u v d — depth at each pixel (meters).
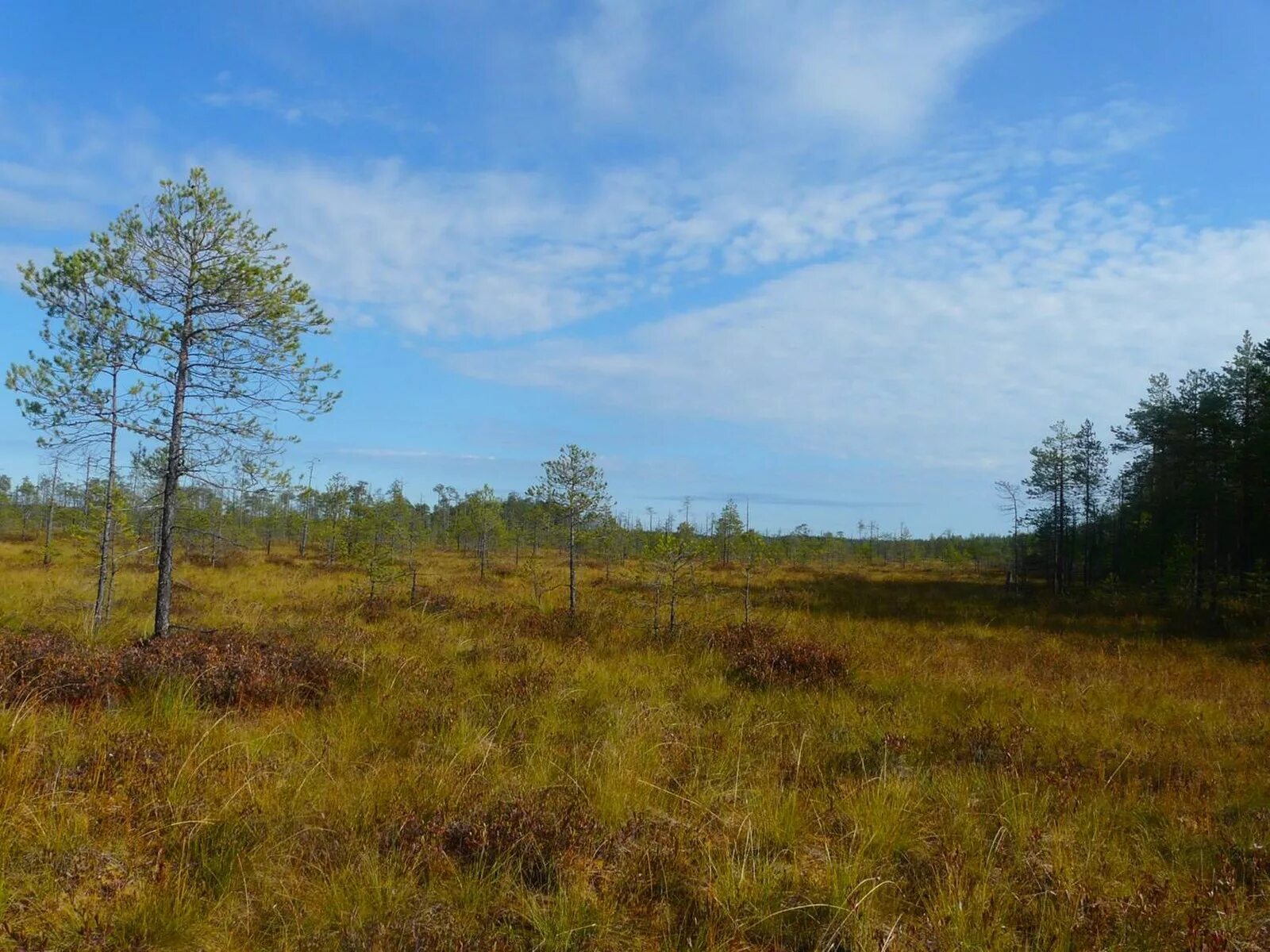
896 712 7.99
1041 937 3.62
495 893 3.88
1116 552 30.95
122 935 3.20
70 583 15.54
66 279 7.80
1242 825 5.15
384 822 4.49
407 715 6.80
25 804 4.14
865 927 3.59
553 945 3.41
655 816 4.89
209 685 6.96
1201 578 22.34
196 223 8.38
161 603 8.50
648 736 6.44
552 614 14.34
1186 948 3.50
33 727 5.29
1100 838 4.80
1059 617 19.89
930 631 16.30
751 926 3.68
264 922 3.46
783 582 26.78
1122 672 12.12
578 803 4.96
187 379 8.55
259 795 4.68
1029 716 8.22
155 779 4.77
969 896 3.88
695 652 11.25
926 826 4.92
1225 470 22.14
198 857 3.93
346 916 3.46
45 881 3.54
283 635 10.27
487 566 28.45
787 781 5.78
